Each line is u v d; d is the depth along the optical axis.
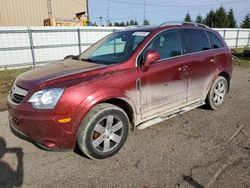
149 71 3.60
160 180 2.79
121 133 3.38
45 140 2.91
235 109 5.27
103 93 3.08
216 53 4.89
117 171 2.99
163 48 3.94
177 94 4.14
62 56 15.79
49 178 2.86
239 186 2.67
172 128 4.23
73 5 25.20
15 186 2.72
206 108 5.23
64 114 2.85
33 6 22.33
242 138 3.85
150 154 3.37
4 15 20.84
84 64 3.63
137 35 3.96
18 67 14.14
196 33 4.64
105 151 3.24
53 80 2.98
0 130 4.21
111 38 4.38
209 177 2.83
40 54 14.88
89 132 3.05
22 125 2.96
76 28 15.89
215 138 3.85
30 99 2.91
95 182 2.78
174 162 3.16
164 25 4.17
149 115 3.80
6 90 7.50
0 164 3.14
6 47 13.54
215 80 4.95
